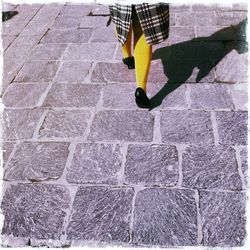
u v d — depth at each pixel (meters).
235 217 2.21
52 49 4.25
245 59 3.63
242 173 2.47
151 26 2.68
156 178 2.50
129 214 2.30
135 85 3.45
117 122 3.01
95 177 2.56
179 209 2.29
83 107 3.23
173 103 3.15
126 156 2.69
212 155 2.62
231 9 4.70
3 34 4.72
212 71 3.51
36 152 2.82
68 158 2.74
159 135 2.84
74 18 4.97
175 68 3.61
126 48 3.56
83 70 3.76
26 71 3.86
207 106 3.08
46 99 3.39
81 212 2.35
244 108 3.02
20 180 2.62
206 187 2.40
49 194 2.49
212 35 4.13
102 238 2.20
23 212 2.39
